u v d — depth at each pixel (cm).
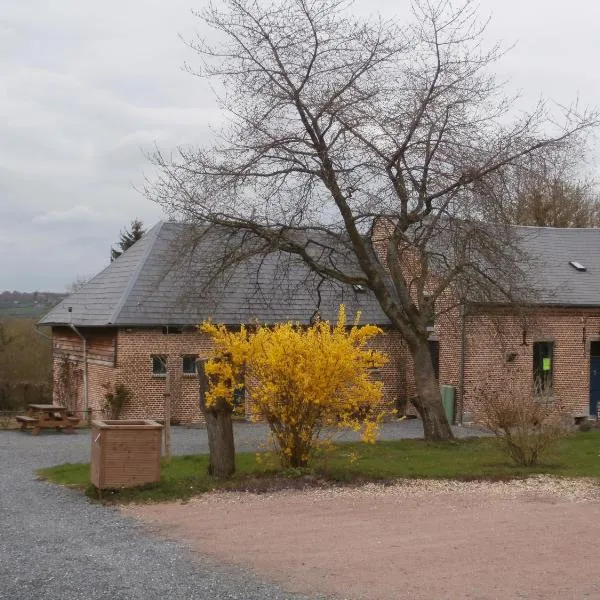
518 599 723
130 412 2788
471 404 2891
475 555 869
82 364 3122
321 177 1825
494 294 1955
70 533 997
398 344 3172
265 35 1794
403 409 3180
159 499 1209
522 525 1018
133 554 884
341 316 1380
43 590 749
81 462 1795
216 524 1039
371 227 2041
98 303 2964
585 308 3041
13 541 951
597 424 2734
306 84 1827
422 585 763
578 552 881
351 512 1105
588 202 4959
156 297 2842
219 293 2461
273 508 1134
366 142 1805
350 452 1728
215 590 751
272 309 2981
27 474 1596
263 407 1348
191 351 2864
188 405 2862
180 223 2022
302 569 819
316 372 1290
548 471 1446
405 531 985
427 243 1962
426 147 1828
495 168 1822
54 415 2558
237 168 1836
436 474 1394
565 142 1870
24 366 4350
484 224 1861
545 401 1600
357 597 731
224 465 1350
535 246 3256
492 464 1538
